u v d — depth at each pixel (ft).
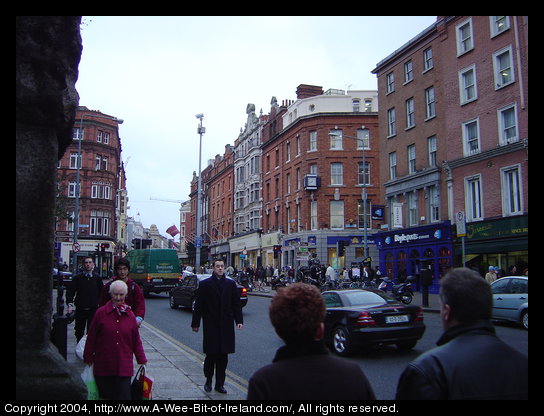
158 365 26.76
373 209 96.12
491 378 6.79
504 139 71.67
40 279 13.20
